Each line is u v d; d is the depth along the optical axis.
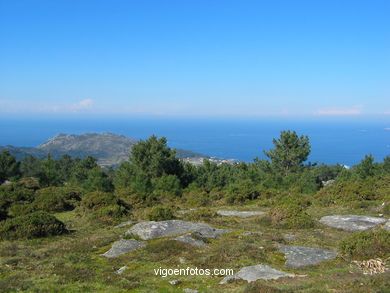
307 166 49.25
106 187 34.06
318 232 17.73
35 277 10.79
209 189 40.59
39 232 17.62
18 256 13.64
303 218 19.64
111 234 18.02
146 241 15.38
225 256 12.76
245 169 50.53
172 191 37.09
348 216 20.81
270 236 16.22
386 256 12.31
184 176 46.62
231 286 9.97
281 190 35.62
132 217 23.08
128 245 14.55
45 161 42.59
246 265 11.88
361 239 13.18
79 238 17.52
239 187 34.47
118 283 10.19
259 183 41.47
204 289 9.77
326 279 10.34
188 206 31.09
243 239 15.49
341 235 17.08
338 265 11.95
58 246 15.31
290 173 46.06
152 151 44.19
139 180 36.31
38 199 28.95
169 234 16.25
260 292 8.98
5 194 29.41
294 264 12.06
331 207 26.17
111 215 23.06
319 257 12.77
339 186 30.03
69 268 11.66
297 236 16.67
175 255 13.16
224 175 45.69
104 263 12.57
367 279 10.05
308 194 34.47
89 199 26.59
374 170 39.62
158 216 21.14
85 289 9.78
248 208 28.48
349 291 8.94
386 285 9.36
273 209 21.70
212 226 18.62
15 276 10.82
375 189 29.73
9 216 22.98
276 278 10.38
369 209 24.03
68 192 31.88
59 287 9.90
